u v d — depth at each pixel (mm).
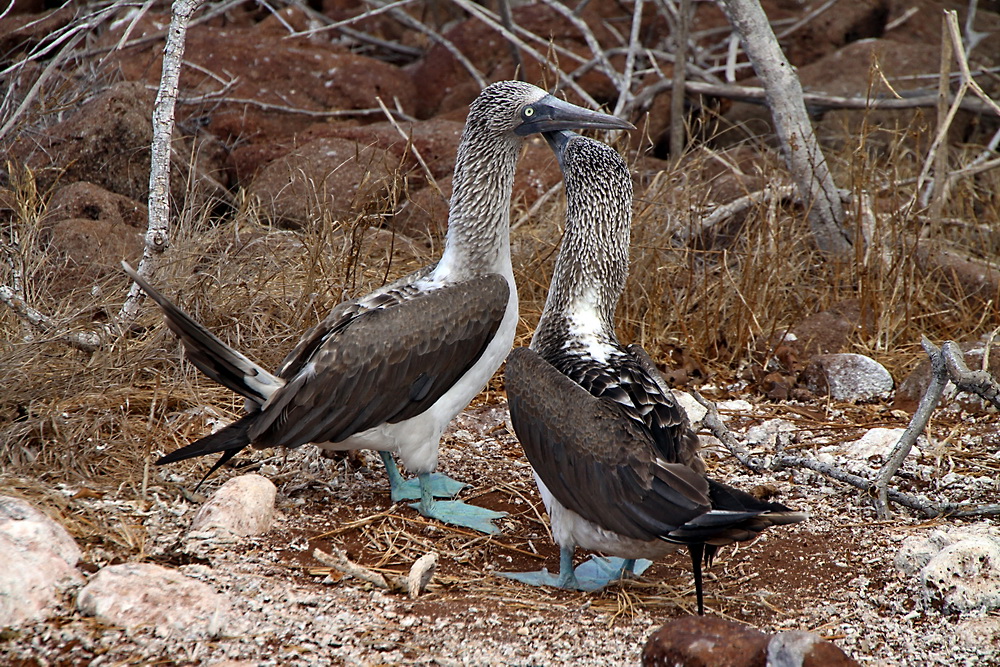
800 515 6625
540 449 8094
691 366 12805
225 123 17625
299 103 18656
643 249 13445
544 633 7480
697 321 13328
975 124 19469
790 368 12648
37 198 13445
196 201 14727
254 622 7352
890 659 7219
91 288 12258
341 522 9391
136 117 15031
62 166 14578
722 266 13648
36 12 20141
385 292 9625
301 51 19266
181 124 16734
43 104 13914
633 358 8688
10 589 7156
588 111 9641
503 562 9062
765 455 10719
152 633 7113
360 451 10789
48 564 7594
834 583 8359
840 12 23391
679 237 14211
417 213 14875
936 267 14117
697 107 19500
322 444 9453
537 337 9211
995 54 22094
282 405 8859
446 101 20156
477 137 9734
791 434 11109
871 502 9648
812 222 14547
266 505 9031
